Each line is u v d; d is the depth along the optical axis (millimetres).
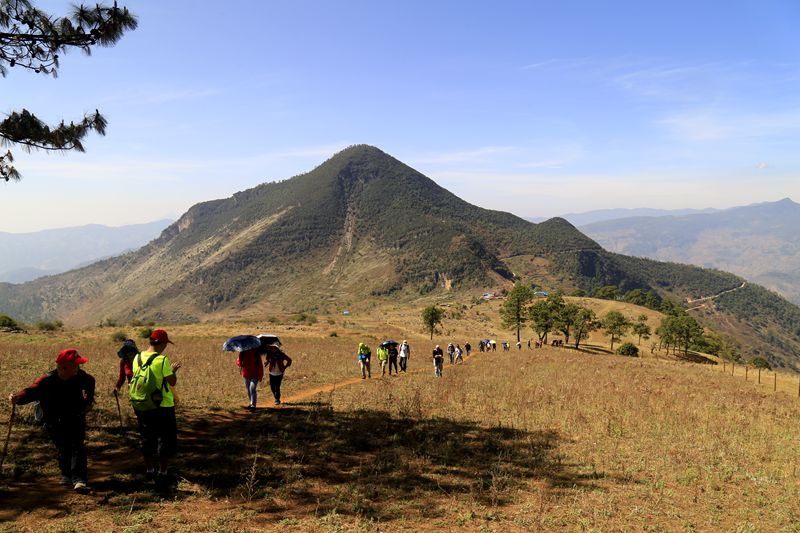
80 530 5086
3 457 6457
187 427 10070
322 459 8367
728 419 14320
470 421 12383
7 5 8328
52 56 8992
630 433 11945
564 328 84250
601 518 6535
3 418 9523
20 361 18812
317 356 30141
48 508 5562
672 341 87938
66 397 6086
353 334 69375
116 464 7297
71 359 6059
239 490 6492
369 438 10000
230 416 11445
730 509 7410
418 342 66375
